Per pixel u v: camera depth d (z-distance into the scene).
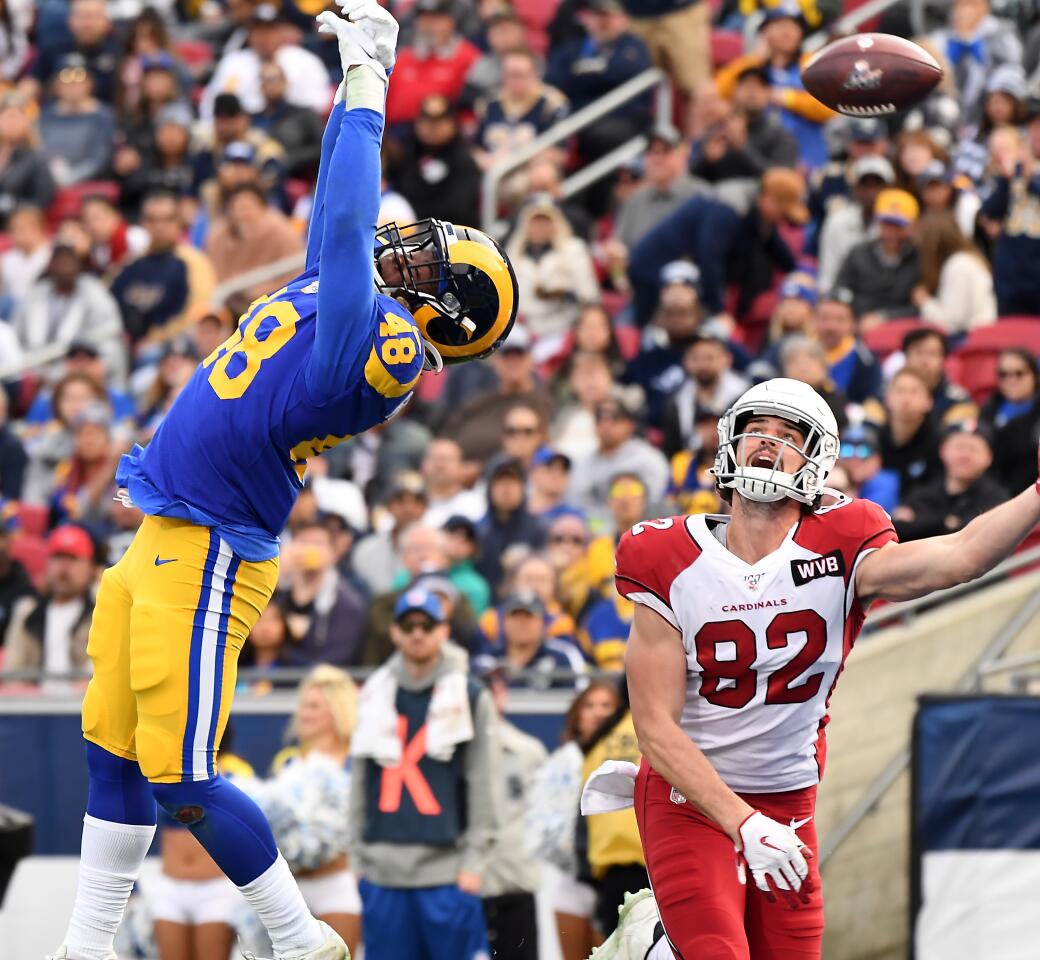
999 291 35.56
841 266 36.38
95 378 37.62
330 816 23.25
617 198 42.28
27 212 42.66
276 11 49.31
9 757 27.27
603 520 31.70
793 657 14.73
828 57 15.72
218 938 24.14
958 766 22.66
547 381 36.03
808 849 15.15
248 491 14.20
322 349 13.88
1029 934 22.39
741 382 33.06
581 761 23.36
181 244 40.38
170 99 46.94
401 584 28.50
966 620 25.52
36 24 51.97
